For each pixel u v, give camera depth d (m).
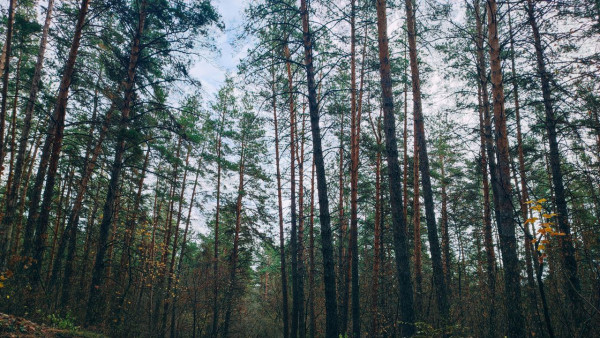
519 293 6.65
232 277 19.33
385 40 8.87
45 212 9.27
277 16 9.89
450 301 11.27
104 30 11.04
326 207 8.80
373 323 12.38
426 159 10.40
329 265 8.50
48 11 11.02
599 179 7.55
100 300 10.88
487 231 13.25
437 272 9.35
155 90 12.55
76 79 11.12
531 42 8.07
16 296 8.09
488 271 10.99
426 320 8.25
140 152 11.71
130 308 13.18
